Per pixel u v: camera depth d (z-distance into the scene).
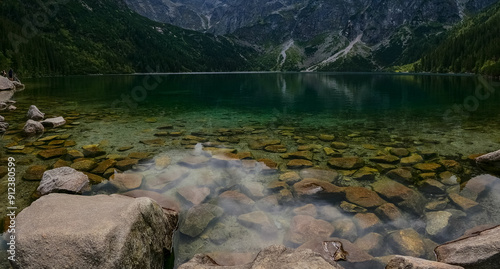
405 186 8.74
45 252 3.89
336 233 6.36
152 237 5.07
